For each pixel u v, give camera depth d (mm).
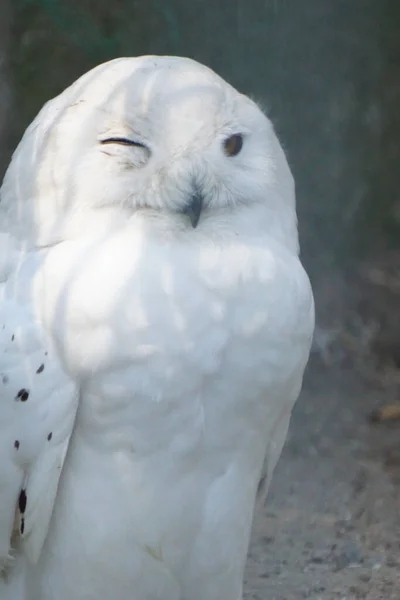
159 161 7434
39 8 13828
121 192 7398
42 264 7438
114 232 7406
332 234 17266
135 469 7461
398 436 14156
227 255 7465
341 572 10523
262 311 7477
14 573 7781
